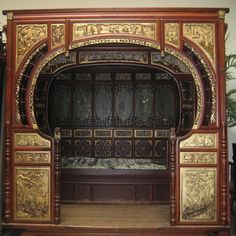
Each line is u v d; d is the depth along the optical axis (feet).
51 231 18.12
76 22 18.12
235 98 26.61
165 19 18.03
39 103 22.76
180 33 18.04
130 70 24.54
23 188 18.25
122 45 21.18
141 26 18.02
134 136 24.90
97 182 22.27
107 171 22.15
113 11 17.99
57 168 18.11
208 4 27.25
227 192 17.94
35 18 18.22
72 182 22.26
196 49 18.06
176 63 22.11
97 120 24.99
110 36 18.03
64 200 22.30
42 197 18.19
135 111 24.94
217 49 18.06
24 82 19.17
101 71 24.58
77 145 24.95
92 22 18.07
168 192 22.22
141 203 22.20
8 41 18.29
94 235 17.94
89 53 21.72
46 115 22.74
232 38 27.14
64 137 24.86
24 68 18.31
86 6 27.30
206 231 17.89
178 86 22.74
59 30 18.15
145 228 17.81
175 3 27.25
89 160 23.94
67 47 18.06
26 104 18.28
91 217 19.36
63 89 24.91
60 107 24.90
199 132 18.04
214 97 18.06
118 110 24.99
